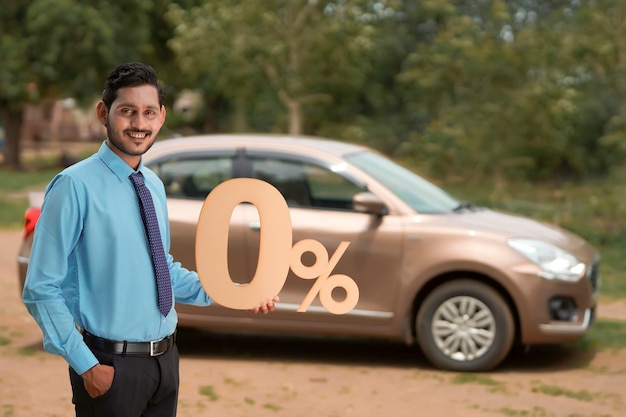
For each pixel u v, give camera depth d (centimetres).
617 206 1791
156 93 387
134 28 3497
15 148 3688
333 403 729
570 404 727
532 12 3152
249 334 984
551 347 923
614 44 2569
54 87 3650
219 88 2973
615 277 1347
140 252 387
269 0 2792
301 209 844
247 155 870
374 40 3066
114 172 386
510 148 2670
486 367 816
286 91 2836
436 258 813
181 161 874
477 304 816
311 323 837
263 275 404
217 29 2789
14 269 1391
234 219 841
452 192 2436
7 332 964
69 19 3269
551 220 1772
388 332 827
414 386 779
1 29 3425
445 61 2647
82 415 395
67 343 372
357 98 3186
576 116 2803
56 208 376
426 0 2925
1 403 716
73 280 386
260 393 754
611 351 908
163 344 395
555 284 809
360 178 848
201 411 699
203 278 400
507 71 2612
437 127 2688
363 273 827
